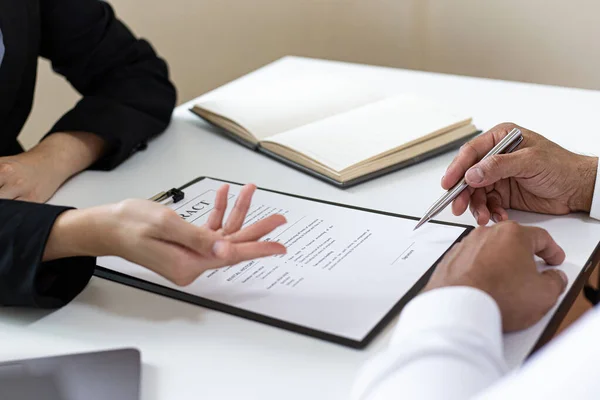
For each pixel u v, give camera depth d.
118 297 0.81
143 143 1.23
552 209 0.94
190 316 0.77
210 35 2.32
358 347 0.70
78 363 0.69
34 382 0.67
